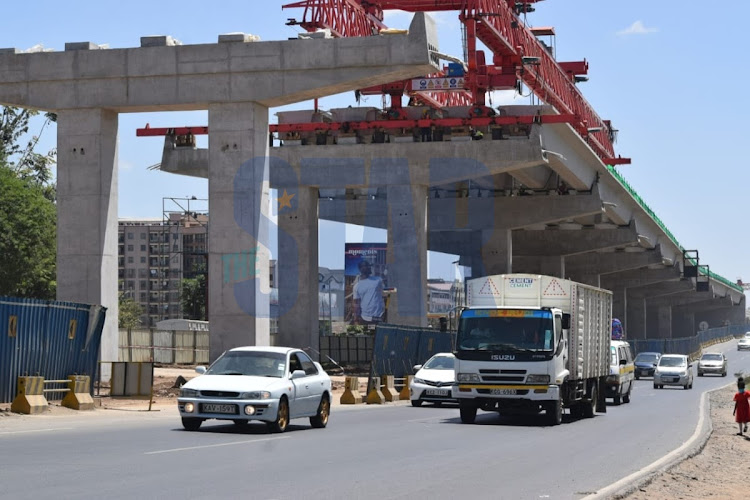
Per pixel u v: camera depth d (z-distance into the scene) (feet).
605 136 386.93
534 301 121.08
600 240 429.38
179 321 421.18
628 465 72.23
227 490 52.80
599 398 147.95
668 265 599.16
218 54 193.98
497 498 52.65
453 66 287.48
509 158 274.16
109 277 196.75
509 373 114.83
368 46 188.96
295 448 77.92
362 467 65.82
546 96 310.24
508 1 300.81
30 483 53.57
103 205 196.03
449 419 123.85
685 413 150.30
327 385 103.55
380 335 198.39
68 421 102.99
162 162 305.94
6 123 407.44
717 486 65.72
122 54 196.13
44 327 122.93
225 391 89.81
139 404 136.56
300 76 191.72
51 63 197.88
